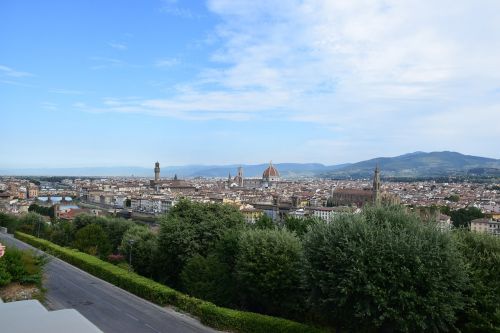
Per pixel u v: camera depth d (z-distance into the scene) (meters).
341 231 39.62
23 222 135.88
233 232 60.34
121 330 41.91
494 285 36.81
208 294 53.75
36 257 45.12
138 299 55.47
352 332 40.81
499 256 38.06
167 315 48.31
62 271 74.12
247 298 53.38
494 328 34.31
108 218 117.31
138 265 78.31
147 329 42.66
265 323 41.19
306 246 41.25
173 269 69.00
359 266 36.03
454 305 34.88
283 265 47.59
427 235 38.22
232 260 57.91
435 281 34.56
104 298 55.31
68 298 54.72
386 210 42.78
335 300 36.97
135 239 81.69
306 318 47.47
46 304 50.28
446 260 35.91
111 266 70.06
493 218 195.25
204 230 66.38
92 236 95.50
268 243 50.28
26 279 40.44
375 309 35.50
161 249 68.69
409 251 36.12
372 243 36.94
